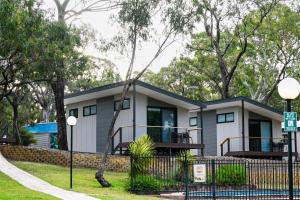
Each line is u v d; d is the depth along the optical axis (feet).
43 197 50.47
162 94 97.50
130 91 98.37
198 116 123.54
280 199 65.72
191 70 163.02
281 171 80.38
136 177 67.67
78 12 104.47
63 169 83.41
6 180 64.85
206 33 137.90
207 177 72.38
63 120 104.78
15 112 114.52
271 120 118.01
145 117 99.30
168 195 63.87
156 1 73.87
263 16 128.26
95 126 107.76
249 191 66.69
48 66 82.23
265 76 148.46
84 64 90.94
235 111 113.29
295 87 36.19
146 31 74.49
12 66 86.28
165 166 74.64
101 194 59.16
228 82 132.87
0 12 67.46
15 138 115.03
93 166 88.74
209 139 119.85
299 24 134.31
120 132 94.73
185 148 98.63
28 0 72.23
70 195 55.21
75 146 112.98
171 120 103.35
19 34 71.87
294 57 140.97
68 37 80.94
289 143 35.94
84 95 104.12
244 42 131.13
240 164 76.43
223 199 64.75
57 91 105.09
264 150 114.62
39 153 92.43
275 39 137.39
